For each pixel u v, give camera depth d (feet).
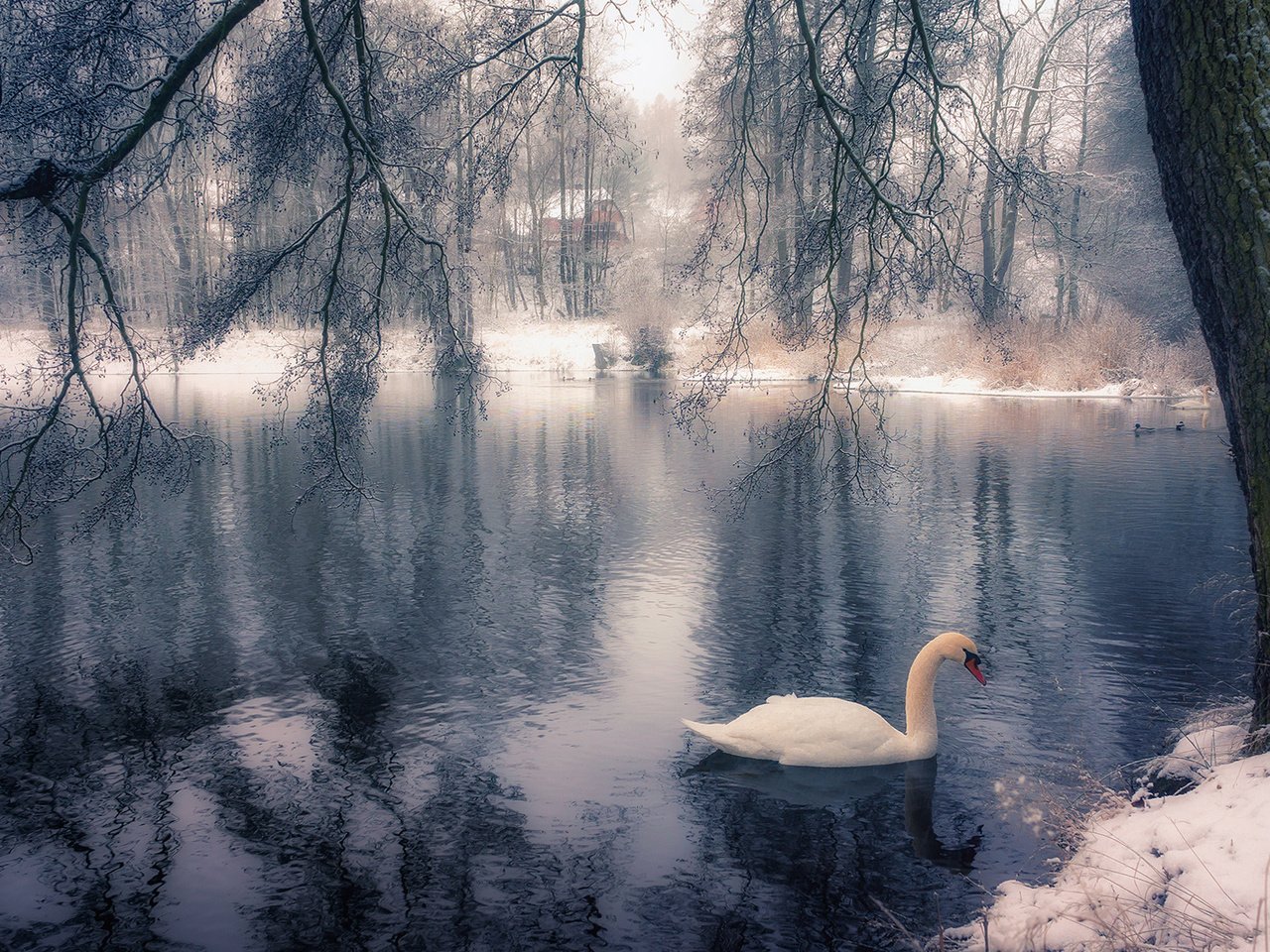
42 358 23.56
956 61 25.76
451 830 18.17
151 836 18.07
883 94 25.71
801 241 25.94
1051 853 16.89
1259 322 14.30
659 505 50.67
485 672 26.96
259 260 24.20
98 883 16.49
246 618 32.07
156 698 25.21
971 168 24.66
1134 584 35.09
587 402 103.14
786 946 14.43
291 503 50.98
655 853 17.22
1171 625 30.27
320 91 23.62
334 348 25.61
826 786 19.72
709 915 15.29
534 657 28.19
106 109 20.85
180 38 21.54
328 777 20.48
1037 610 32.17
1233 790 13.58
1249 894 10.98
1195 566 37.32
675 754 21.53
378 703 24.77
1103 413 90.43
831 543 42.11
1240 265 14.33
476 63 24.27
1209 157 14.38
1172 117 14.83
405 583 36.29
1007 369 110.11
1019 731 22.38
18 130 20.66
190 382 129.59
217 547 41.78
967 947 13.46
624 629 30.78
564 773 20.61
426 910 15.56
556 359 153.99
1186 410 92.63
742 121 26.43
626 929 14.94
